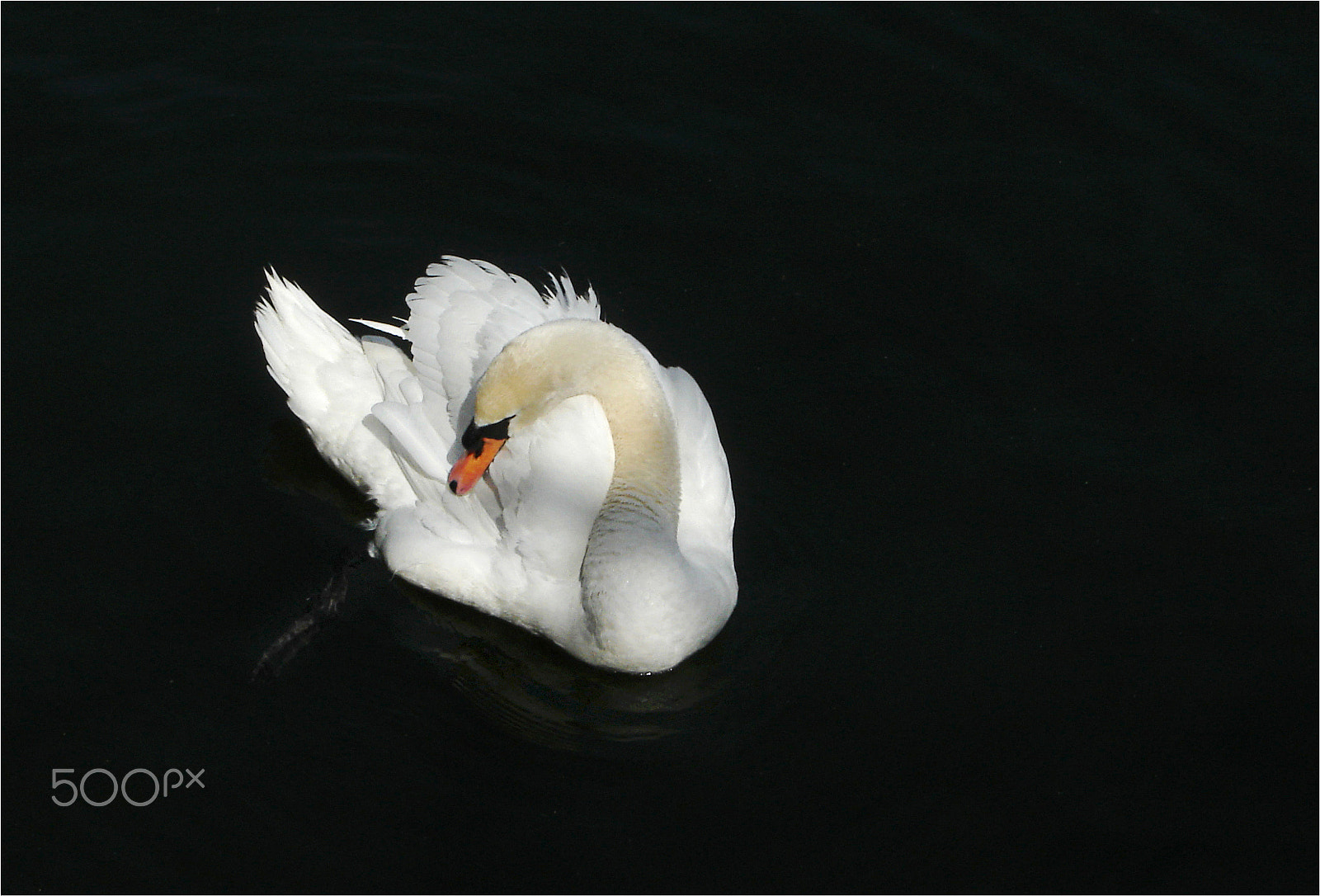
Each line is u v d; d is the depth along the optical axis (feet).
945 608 39.81
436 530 39.93
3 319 46.57
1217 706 37.06
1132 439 44.42
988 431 44.86
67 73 54.60
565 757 35.83
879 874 33.12
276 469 43.37
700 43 57.62
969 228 51.01
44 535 40.16
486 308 41.04
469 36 57.52
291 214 51.55
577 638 37.78
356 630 39.11
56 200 50.70
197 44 56.24
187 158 52.70
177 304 47.98
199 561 40.32
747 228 51.44
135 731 35.47
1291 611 39.58
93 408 44.24
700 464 40.91
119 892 31.89
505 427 37.17
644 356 40.63
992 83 55.83
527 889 32.58
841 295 49.21
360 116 54.60
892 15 58.49
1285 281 48.93
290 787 34.45
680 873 33.06
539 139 54.29
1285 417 44.93
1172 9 58.65
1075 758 35.76
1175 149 53.26
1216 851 33.65
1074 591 40.19
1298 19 58.13
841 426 45.32
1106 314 48.19
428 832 33.68
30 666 36.68
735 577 39.81
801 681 37.91
